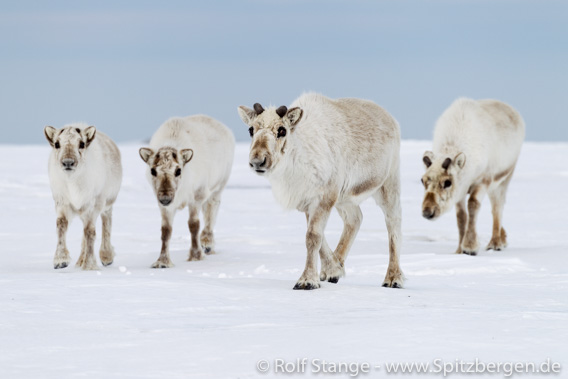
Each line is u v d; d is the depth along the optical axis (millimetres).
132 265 19562
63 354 8742
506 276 17078
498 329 9859
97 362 8367
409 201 37781
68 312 11258
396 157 15625
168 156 19219
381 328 9938
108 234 19844
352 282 15875
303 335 9578
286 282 14594
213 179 21984
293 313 11430
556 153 73562
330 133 13953
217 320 10844
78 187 17875
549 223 29766
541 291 14648
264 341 9281
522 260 19453
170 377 7781
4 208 34469
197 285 13492
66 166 17297
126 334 9844
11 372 7977
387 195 15578
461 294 13648
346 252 15352
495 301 12898
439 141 22891
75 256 21000
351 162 14352
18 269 18094
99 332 9992
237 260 20156
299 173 13562
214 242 22062
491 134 23078
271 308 11812
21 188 43719
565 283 15797
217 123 23500
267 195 42312
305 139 13539
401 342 9117
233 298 12539
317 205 13758
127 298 12289
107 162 18969
